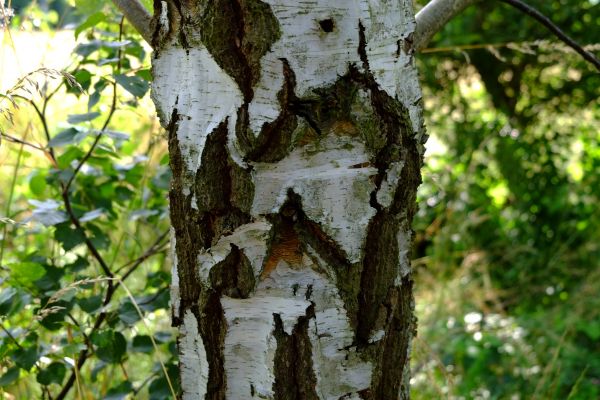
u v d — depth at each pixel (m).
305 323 1.86
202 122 1.84
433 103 4.93
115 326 2.25
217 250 1.86
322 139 1.83
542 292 4.52
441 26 2.07
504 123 4.95
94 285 2.33
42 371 2.18
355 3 1.82
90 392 2.34
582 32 4.48
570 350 3.54
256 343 1.87
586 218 4.88
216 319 1.88
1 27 2.19
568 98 4.89
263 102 1.82
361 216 1.86
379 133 1.85
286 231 1.85
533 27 4.46
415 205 1.92
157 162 2.53
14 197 2.92
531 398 2.94
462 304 3.86
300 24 1.81
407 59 1.87
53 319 2.18
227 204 1.85
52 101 2.59
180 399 1.94
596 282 4.07
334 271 1.86
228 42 1.82
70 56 2.26
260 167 1.84
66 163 2.25
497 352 3.48
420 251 5.03
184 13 1.84
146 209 2.35
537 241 4.88
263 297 1.86
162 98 1.87
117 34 2.36
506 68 4.77
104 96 2.40
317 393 1.87
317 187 1.84
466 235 4.22
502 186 5.34
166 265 2.62
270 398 1.87
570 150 5.09
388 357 1.92
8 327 2.36
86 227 2.31
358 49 1.82
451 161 4.96
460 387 3.24
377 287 1.88
